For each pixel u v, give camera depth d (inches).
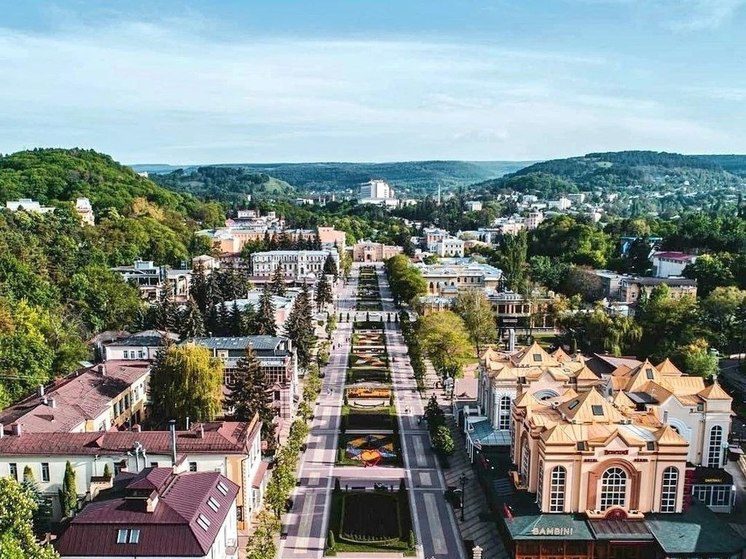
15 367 5689.0
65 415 4503.0
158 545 2893.7
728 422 4397.1
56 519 3927.2
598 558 3604.8
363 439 5497.1
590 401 4020.7
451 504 4384.8
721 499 4252.0
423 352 7081.7
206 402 4975.4
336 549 3811.5
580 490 3725.4
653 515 3735.2
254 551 3417.8
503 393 5022.1
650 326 7652.6
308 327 7559.1
